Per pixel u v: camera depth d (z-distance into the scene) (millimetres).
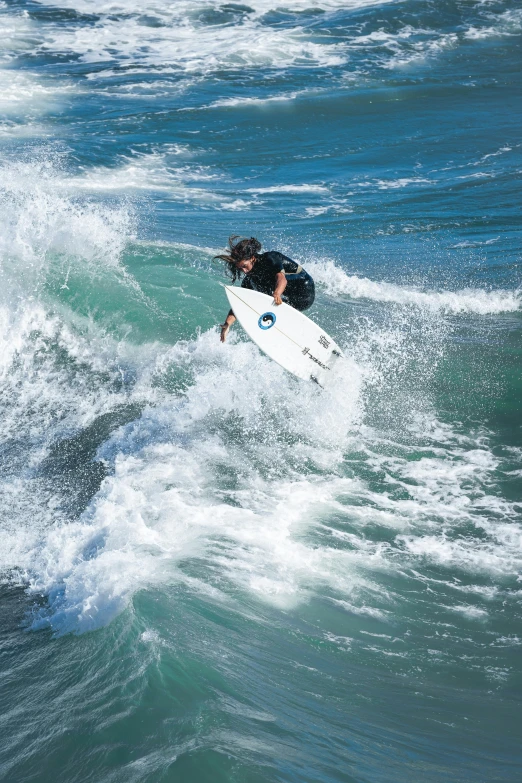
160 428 26719
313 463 24234
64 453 26094
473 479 22828
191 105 77438
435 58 91562
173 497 21891
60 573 19094
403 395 28094
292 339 25969
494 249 43844
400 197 55125
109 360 31703
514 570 18500
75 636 16234
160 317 33312
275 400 27484
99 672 14773
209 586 17406
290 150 67625
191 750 12258
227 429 26359
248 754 12297
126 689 14031
